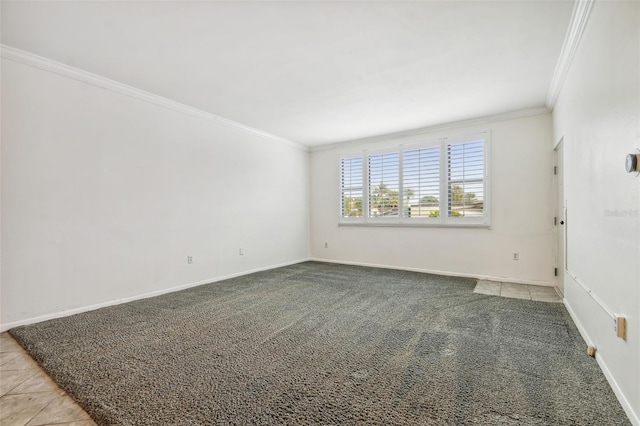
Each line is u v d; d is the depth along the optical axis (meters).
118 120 3.43
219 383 1.79
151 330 2.62
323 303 3.40
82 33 2.45
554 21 2.27
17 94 2.73
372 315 2.99
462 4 2.10
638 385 1.39
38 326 2.71
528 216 4.26
